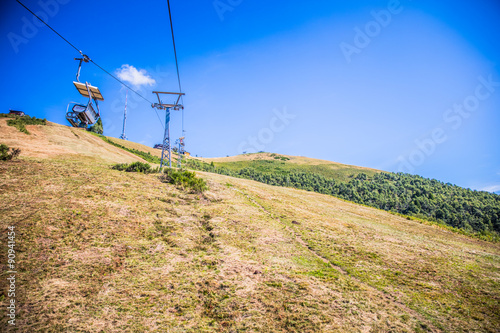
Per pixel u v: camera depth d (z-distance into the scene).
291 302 9.16
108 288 8.59
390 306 9.80
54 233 10.96
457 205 95.38
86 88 36.28
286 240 16.59
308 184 115.75
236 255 12.92
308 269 12.59
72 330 6.52
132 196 18.11
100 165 27.20
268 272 11.52
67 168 21.56
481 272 15.32
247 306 8.71
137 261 10.64
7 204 12.39
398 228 28.16
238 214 20.20
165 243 12.86
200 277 10.36
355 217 30.50
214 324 7.70
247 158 192.50
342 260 14.49
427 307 10.10
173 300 8.62
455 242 25.42
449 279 13.48
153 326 7.23
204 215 18.44
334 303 9.44
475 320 9.41
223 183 33.81
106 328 6.83
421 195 107.88
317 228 20.81
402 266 14.71
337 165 178.12
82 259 9.80
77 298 7.77
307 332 7.55
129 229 13.30
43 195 14.44
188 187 24.25
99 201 15.62
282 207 26.91
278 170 153.88
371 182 132.88
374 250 17.09
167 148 31.61
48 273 8.55
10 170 17.39
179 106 31.12
